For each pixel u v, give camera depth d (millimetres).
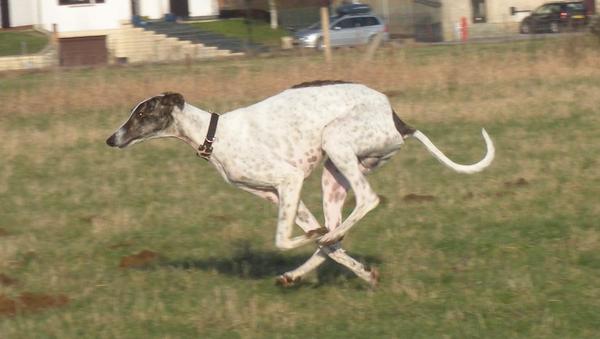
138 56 53656
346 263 11062
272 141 10547
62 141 21656
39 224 14898
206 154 10734
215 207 15484
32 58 46812
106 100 27484
